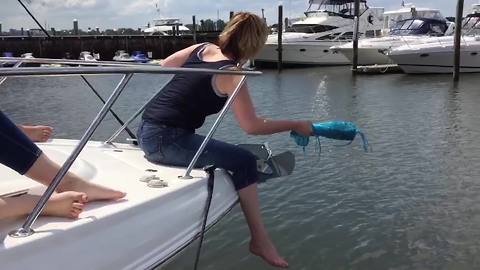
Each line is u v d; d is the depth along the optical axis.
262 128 3.12
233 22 3.20
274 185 7.05
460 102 15.79
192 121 3.16
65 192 2.21
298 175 7.49
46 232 2.02
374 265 4.83
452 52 24.97
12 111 14.19
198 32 49.06
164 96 3.21
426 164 8.12
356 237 5.40
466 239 5.32
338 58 34.16
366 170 7.77
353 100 17.16
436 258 4.94
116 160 3.21
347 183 7.15
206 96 3.12
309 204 6.34
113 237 2.22
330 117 13.66
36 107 14.78
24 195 2.25
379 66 27.92
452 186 7.00
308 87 21.86
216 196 2.89
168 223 2.52
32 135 3.72
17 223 2.12
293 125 3.26
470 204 6.30
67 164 2.21
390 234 5.46
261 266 4.76
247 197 3.08
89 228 2.14
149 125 3.16
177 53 3.34
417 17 32.66
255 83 23.98
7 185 2.52
